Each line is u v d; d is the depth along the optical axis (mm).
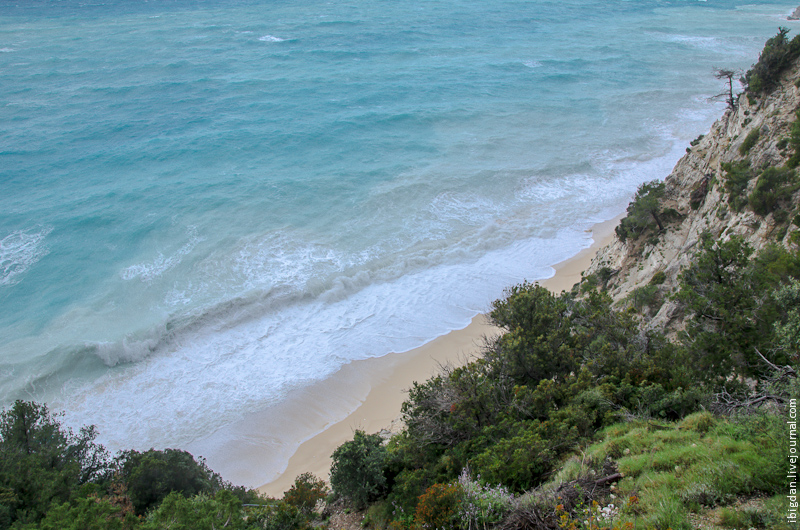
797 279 14125
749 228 20297
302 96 72625
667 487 8047
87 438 17781
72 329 29141
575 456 10609
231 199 44188
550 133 59000
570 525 7762
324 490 17188
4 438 16047
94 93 74062
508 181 47281
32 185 47500
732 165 23516
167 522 11125
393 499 13328
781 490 7285
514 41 107562
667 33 115812
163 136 59062
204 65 88188
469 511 9398
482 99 71062
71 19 131750
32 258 36188
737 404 10758
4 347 27969
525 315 17953
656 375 13922
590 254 36688
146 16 136000
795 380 9656
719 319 14070
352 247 37656
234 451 22625
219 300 31484
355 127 61156
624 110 66125
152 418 24234
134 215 41594
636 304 23516
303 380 26516
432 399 15422
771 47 25203
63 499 13781
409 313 31469
